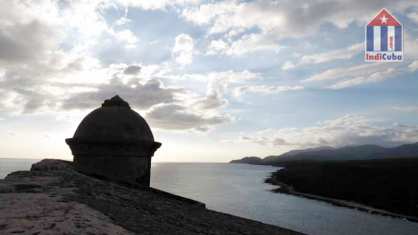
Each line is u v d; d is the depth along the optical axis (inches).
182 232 207.8
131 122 430.0
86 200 224.2
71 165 373.4
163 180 4192.9
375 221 1620.3
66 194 227.6
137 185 353.7
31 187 237.8
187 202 349.4
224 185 3513.8
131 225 191.2
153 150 442.3
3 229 146.6
